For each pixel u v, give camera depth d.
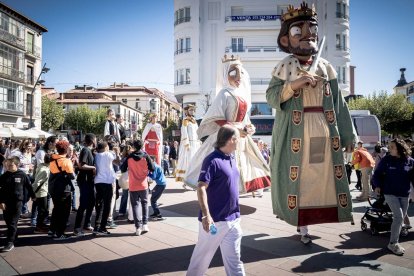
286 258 4.39
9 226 4.98
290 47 5.18
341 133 5.14
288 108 5.12
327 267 4.05
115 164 7.47
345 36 34.66
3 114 33.75
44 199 6.10
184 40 35.31
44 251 4.88
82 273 4.02
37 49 38.66
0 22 32.84
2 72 33.25
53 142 6.49
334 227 5.98
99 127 54.38
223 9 35.97
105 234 5.70
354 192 11.36
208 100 34.00
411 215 7.03
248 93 7.52
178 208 7.83
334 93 5.20
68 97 71.19
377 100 35.12
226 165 3.12
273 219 6.61
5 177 5.09
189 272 3.06
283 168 5.09
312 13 5.12
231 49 35.69
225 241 3.04
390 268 4.00
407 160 4.71
